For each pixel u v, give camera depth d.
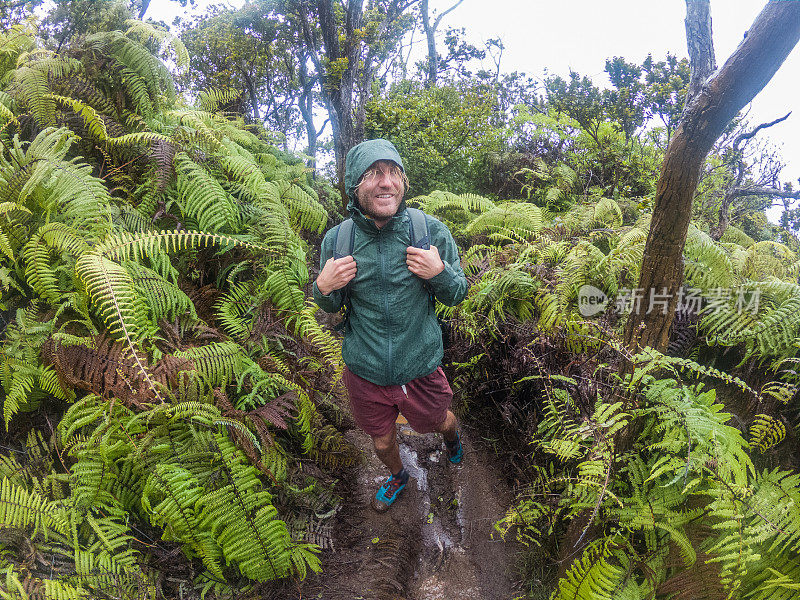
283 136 6.22
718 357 2.40
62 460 1.88
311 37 6.71
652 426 1.81
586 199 5.13
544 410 2.41
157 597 1.85
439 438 3.13
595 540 1.80
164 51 3.79
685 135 1.32
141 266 2.43
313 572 2.24
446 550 2.45
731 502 1.54
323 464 2.72
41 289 2.14
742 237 3.91
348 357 2.22
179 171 3.01
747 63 1.16
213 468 2.00
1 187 2.27
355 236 2.06
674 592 1.67
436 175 6.41
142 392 1.99
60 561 1.77
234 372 2.36
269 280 2.98
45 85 2.81
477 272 3.61
